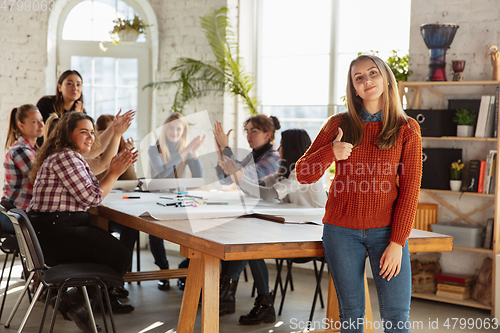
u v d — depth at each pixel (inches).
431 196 172.4
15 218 95.7
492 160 153.7
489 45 161.9
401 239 77.9
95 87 232.2
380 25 200.1
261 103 229.3
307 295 165.3
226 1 216.4
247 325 133.8
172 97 227.9
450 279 159.5
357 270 82.2
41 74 217.5
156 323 133.7
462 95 167.8
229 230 95.3
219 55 214.4
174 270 149.5
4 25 209.9
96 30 230.7
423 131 161.9
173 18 227.1
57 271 102.8
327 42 213.2
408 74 175.0
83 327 117.3
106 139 165.3
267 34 227.0
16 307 124.8
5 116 210.5
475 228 156.3
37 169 122.2
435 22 171.0
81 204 119.0
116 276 105.4
